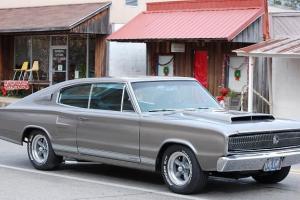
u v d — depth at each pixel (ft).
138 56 82.43
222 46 69.26
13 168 33.47
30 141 33.12
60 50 85.76
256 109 63.98
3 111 34.06
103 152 29.14
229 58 68.74
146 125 27.22
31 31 79.20
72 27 75.15
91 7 79.82
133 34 72.02
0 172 32.14
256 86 64.44
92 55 82.53
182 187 26.30
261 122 26.61
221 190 27.91
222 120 26.09
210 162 24.94
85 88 30.78
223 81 68.95
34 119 32.45
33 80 86.99
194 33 66.69
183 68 72.95
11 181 29.55
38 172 32.22
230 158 24.44
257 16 66.18
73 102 31.12
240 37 65.21
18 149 41.60
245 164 24.94
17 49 91.20
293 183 30.14
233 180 30.73
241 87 67.36
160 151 26.81
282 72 60.18
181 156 26.30
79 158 30.58
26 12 87.15
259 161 25.32
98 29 79.00
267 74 62.90
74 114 30.42
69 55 84.64
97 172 32.50
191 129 25.55
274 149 26.40
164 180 27.25
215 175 26.84
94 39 81.92
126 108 28.53
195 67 71.97
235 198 26.11
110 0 80.12
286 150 26.76
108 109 29.30
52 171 32.63
